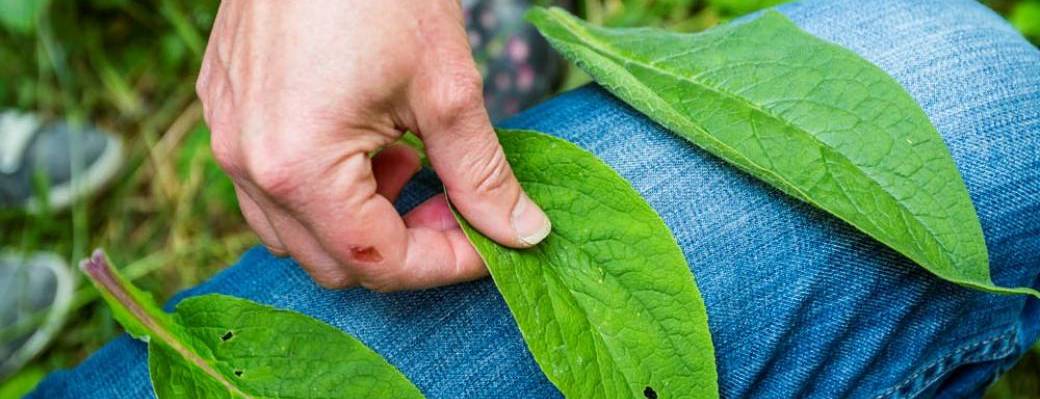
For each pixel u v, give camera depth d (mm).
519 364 590
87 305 984
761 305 591
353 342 569
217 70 543
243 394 560
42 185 988
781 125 582
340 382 563
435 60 524
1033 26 958
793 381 611
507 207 548
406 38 518
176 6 1092
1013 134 591
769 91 591
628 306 558
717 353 596
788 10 633
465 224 552
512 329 591
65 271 980
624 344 553
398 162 580
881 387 625
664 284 559
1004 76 600
